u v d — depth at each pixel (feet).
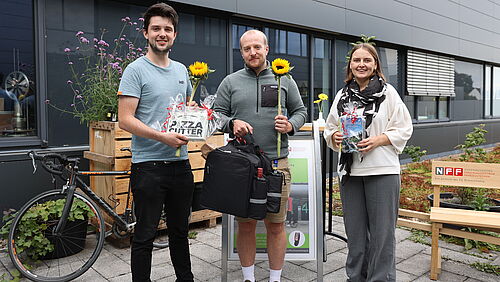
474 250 11.84
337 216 15.58
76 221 11.12
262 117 8.30
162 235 12.98
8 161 12.40
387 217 8.35
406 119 8.43
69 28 13.61
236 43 18.62
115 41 14.34
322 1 21.42
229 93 8.67
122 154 11.55
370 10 24.44
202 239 12.71
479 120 37.11
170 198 8.35
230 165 7.57
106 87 12.40
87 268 9.64
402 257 11.32
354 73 8.63
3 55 12.71
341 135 8.50
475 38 34.83
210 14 17.19
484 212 10.34
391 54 27.43
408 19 27.45
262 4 18.47
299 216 9.55
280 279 9.55
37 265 10.50
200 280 9.75
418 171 24.63
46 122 13.28
